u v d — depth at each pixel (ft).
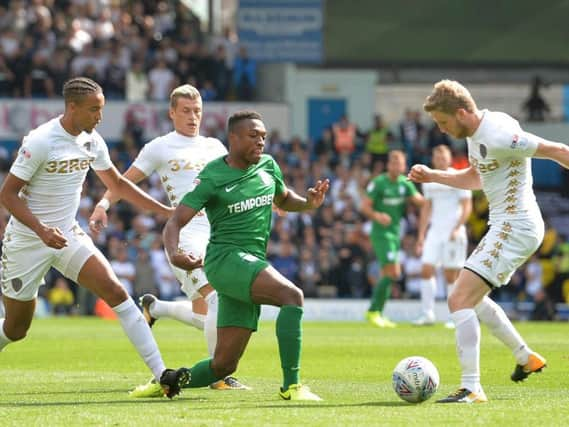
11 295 107.65
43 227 101.55
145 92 370.73
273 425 82.02
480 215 331.98
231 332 99.91
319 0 391.45
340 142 357.41
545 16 399.44
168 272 301.02
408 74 399.03
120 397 105.19
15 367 139.54
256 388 113.60
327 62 394.93
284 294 97.71
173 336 201.98
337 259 303.89
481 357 148.66
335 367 136.56
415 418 85.56
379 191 227.81
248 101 380.17
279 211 107.96
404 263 305.32
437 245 224.53
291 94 389.60
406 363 97.14
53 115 351.05
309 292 301.02
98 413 90.53
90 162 106.93
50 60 362.53
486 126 100.68
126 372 132.77
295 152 346.74
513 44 400.06
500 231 102.58
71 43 372.17
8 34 364.58
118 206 320.09
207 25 437.17
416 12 397.39
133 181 124.16
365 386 114.52
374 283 302.86
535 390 110.11
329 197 331.57
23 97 354.13
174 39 388.78
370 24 395.96
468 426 81.25
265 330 215.31
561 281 302.86
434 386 96.58
